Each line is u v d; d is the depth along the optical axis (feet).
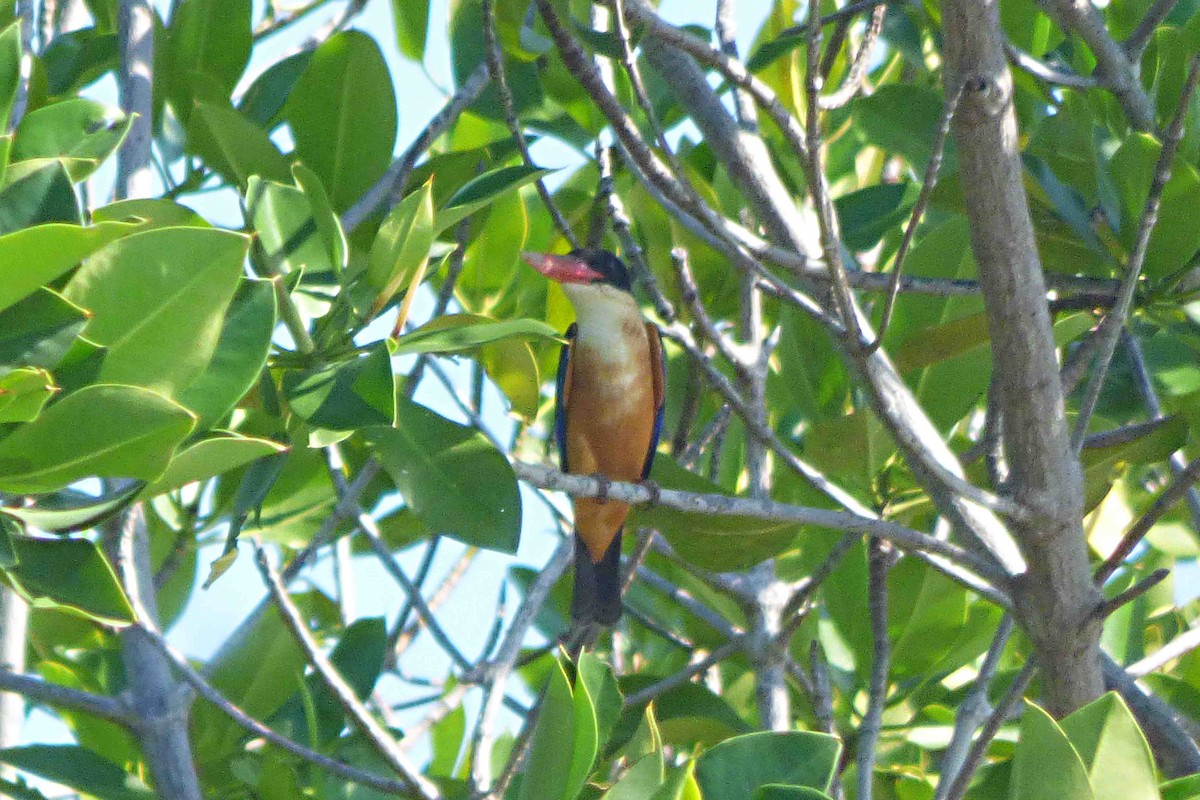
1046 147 33.71
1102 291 29.37
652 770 20.92
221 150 30.48
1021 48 34.45
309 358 24.52
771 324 39.81
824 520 25.07
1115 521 38.19
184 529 32.65
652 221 37.04
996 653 26.58
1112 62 28.94
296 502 33.53
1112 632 34.91
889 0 28.50
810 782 21.90
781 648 31.12
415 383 28.89
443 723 34.35
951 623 33.06
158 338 19.53
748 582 33.94
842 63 39.60
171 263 19.44
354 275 26.27
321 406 22.68
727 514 25.30
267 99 34.04
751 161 30.40
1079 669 24.84
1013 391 24.32
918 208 21.57
